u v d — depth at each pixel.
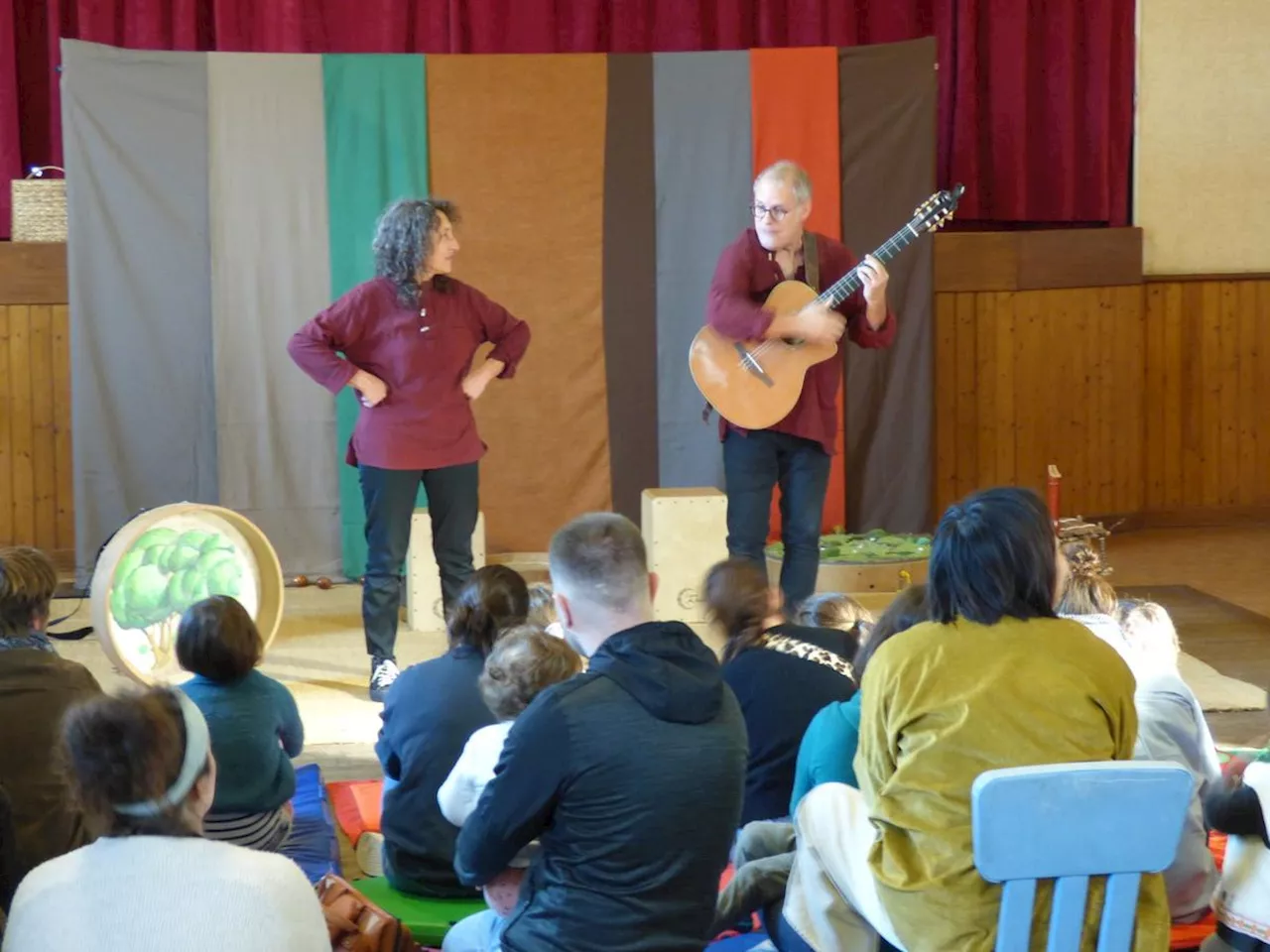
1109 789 2.25
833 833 2.66
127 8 6.94
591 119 6.51
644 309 6.62
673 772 2.29
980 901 2.34
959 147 7.44
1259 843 2.67
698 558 5.88
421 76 6.40
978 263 7.33
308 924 1.92
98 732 1.93
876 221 6.63
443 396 4.96
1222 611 6.21
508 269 6.54
